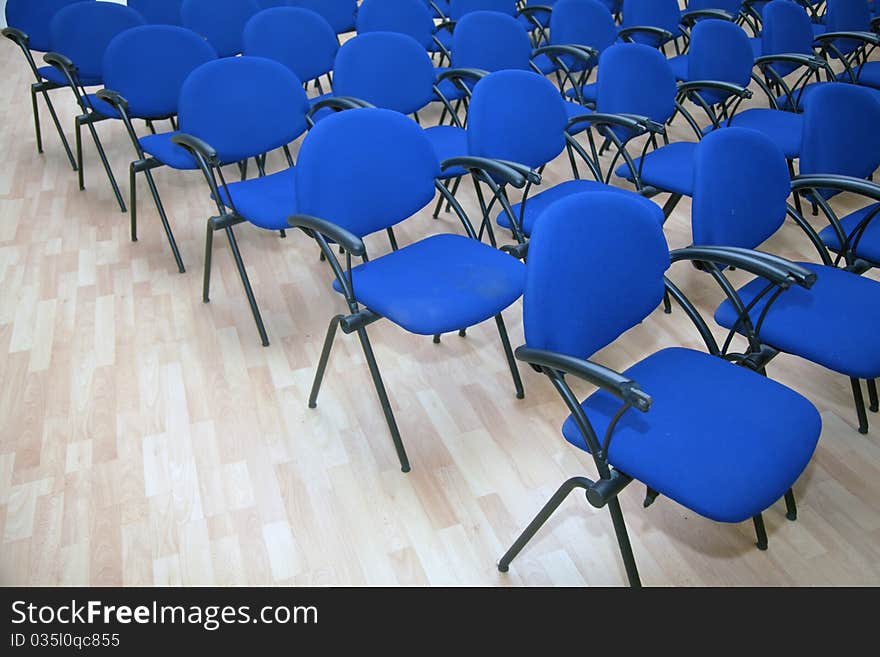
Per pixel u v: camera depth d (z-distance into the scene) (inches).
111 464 78.6
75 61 132.8
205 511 73.2
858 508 71.6
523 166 81.6
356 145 78.7
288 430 83.7
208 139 98.3
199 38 120.1
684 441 53.6
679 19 168.4
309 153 75.5
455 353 97.0
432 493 75.5
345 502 74.4
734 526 70.6
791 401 57.5
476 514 73.0
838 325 67.4
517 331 101.3
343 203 78.8
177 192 142.4
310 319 103.9
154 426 84.0
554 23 143.9
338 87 113.4
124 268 116.8
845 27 154.9
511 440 82.3
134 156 158.9
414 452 80.7
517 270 78.0
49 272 115.6
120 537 70.4
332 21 169.9
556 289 56.4
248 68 99.8
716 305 105.1
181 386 90.4
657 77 110.1
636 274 62.6
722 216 72.2
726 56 122.4
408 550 69.4
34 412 85.8
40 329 101.3
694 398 58.2
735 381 60.0
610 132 100.9
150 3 159.8
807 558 67.1
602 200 59.9
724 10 176.6
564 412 86.4
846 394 86.3
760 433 54.3
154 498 74.6
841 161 90.0
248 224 130.6
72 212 134.9
